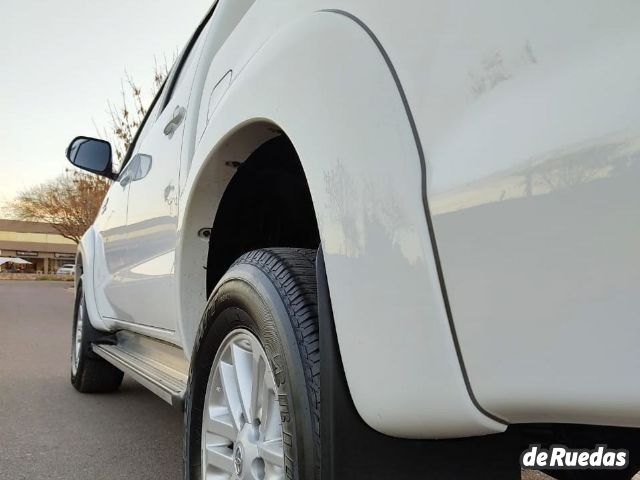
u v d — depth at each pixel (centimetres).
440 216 104
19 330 956
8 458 318
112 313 372
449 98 107
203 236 224
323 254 129
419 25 117
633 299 78
